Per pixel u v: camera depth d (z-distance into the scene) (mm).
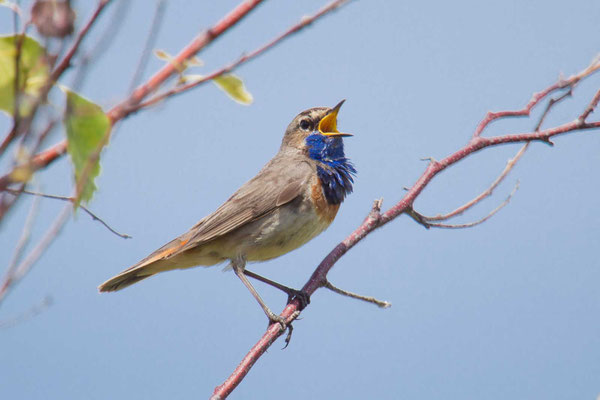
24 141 3609
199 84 4477
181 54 4453
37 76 4027
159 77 4410
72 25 3559
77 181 4332
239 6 4477
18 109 3670
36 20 3590
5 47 4297
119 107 4234
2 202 3629
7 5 3947
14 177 3627
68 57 3600
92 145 4230
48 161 4320
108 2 3590
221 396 7848
